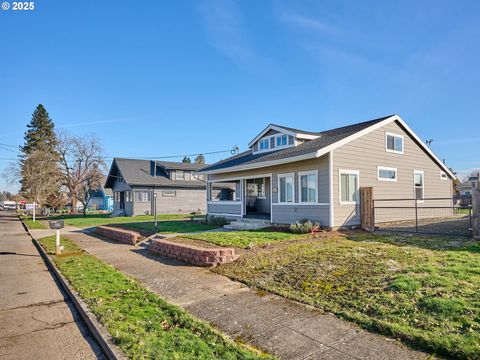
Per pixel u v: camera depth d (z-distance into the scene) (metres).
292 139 16.59
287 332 4.35
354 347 3.87
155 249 10.92
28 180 41.97
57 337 4.71
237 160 19.67
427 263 6.89
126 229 16.50
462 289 5.18
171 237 13.04
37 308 5.97
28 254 12.30
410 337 3.93
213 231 15.04
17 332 4.90
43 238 16.31
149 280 7.34
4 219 37.75
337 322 4.59
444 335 3.88
